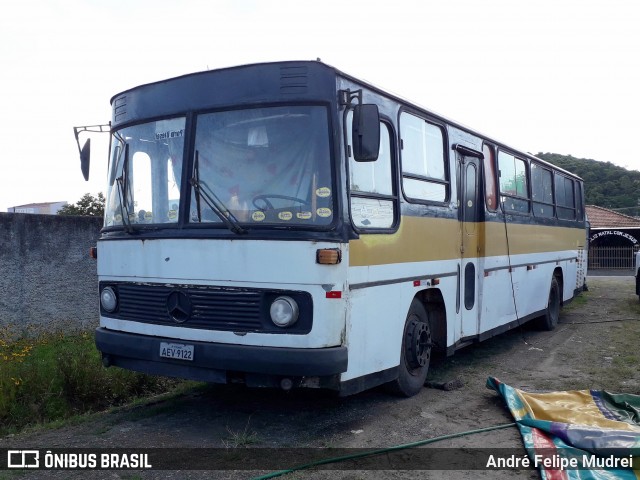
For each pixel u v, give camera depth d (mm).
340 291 5238
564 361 9172
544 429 5586
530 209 11016
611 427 5652
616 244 34594
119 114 6418
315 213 5270
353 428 6012
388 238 6164
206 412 6605
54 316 10180
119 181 6254
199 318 5512
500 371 8484
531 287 10977
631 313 14414
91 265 10734
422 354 7137
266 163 5445
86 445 5652
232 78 5633
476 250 8641
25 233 9844
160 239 5750
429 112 7309
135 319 5996
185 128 5789
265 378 5285
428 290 7387
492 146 9328
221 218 5414
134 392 7930
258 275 5246
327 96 5367
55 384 7543
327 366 5113
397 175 6445
